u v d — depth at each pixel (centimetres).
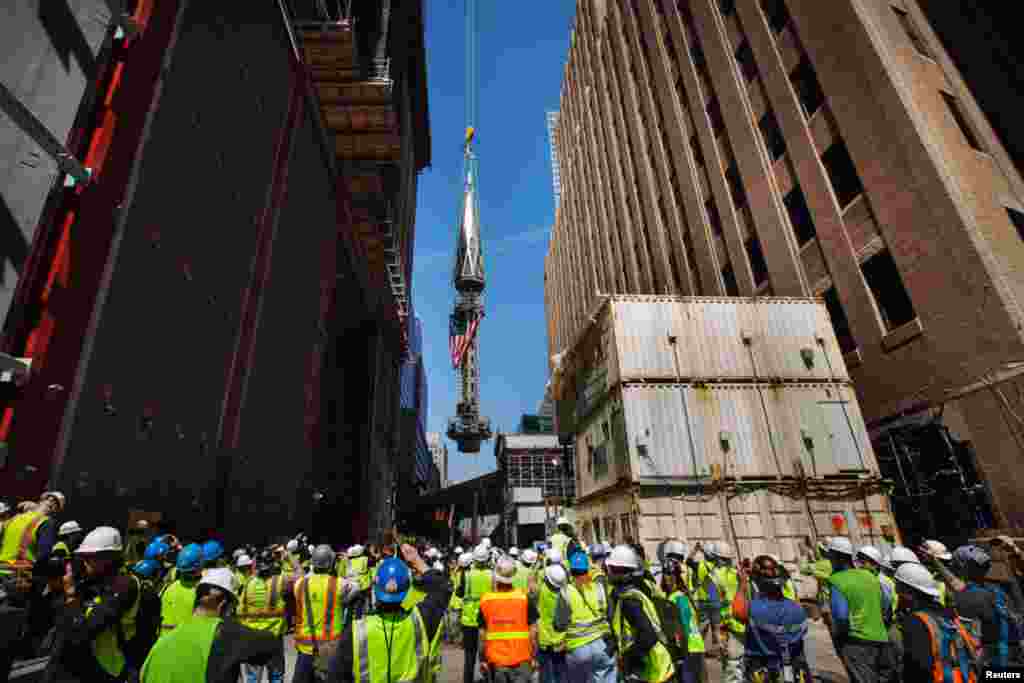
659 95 3656
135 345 1492
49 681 346
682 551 696
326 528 4612
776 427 1631
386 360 6931
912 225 1652
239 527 2234
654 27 3762
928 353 1577
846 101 1922
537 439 5991
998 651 432
